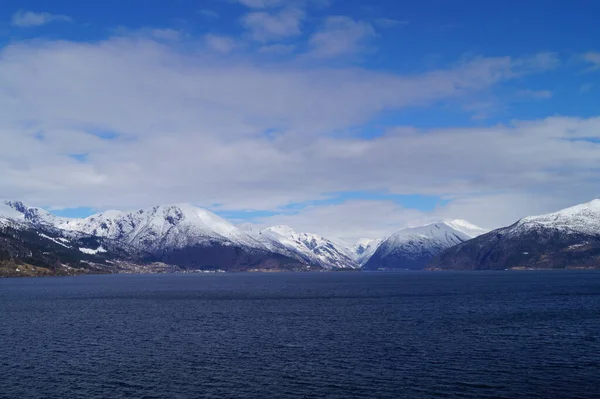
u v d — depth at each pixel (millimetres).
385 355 79688
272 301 182625
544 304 156750
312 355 80188
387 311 141250
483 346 86000
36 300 189125
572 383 63875
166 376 68250
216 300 188625
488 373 68625
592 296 187500
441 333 99500
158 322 119688
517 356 78188
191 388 63000
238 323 117062
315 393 60781
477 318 121812
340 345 88125
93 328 110062
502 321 115750
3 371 71188
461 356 78500
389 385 63594
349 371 70188
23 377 68062
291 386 63500
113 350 85000
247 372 70000
